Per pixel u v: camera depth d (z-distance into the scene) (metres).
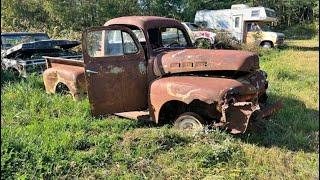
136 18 6.82
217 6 32.84
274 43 22.77
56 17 22.94
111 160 5.15
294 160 5.52
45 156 4.98
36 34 12.08
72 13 23.23
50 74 8.16
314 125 7.00
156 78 6.42
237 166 5.18
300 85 10.57
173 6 29.38
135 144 5.62
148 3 28.06
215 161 5.27
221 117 5.84
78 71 7.62
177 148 5.54
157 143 5.66
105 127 6.46
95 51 6.14
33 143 5.34
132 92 6.39
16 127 6.22
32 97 7.84
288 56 18.34
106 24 7.00
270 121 6.91
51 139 5.59
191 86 5.85
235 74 6.20
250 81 6.32
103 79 6.17
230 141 5.77
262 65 14.20
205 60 6.15
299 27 38.75
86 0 23.58
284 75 11.87
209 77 6.12
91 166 4.98
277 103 6.66
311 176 5.06
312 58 17.53
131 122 6.62
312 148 6.02
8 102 7.54
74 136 5.81
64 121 6.51
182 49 6.78
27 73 9.77
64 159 5.06
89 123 6.52
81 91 7.60
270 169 5.18
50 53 10.49
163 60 6.36
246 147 5.73
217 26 24.44
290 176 5.03
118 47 6.28
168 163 5.18
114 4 24.30
